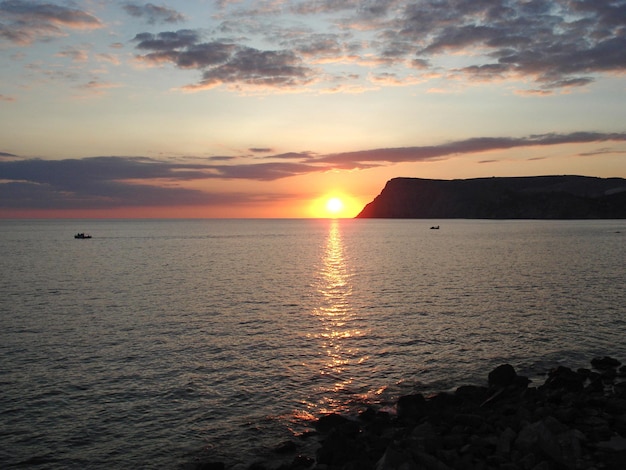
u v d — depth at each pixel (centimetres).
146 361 2239
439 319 3064
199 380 2003
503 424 1452
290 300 3778
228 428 1582
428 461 1160
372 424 1520
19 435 1528
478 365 2178
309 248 10000
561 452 1224
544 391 1742
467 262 6538
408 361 2241
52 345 2483
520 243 10244
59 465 1364
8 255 7975
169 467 1353
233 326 2912
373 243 11462
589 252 7875
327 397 1831
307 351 2402
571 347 2445
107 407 1738
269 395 1852
